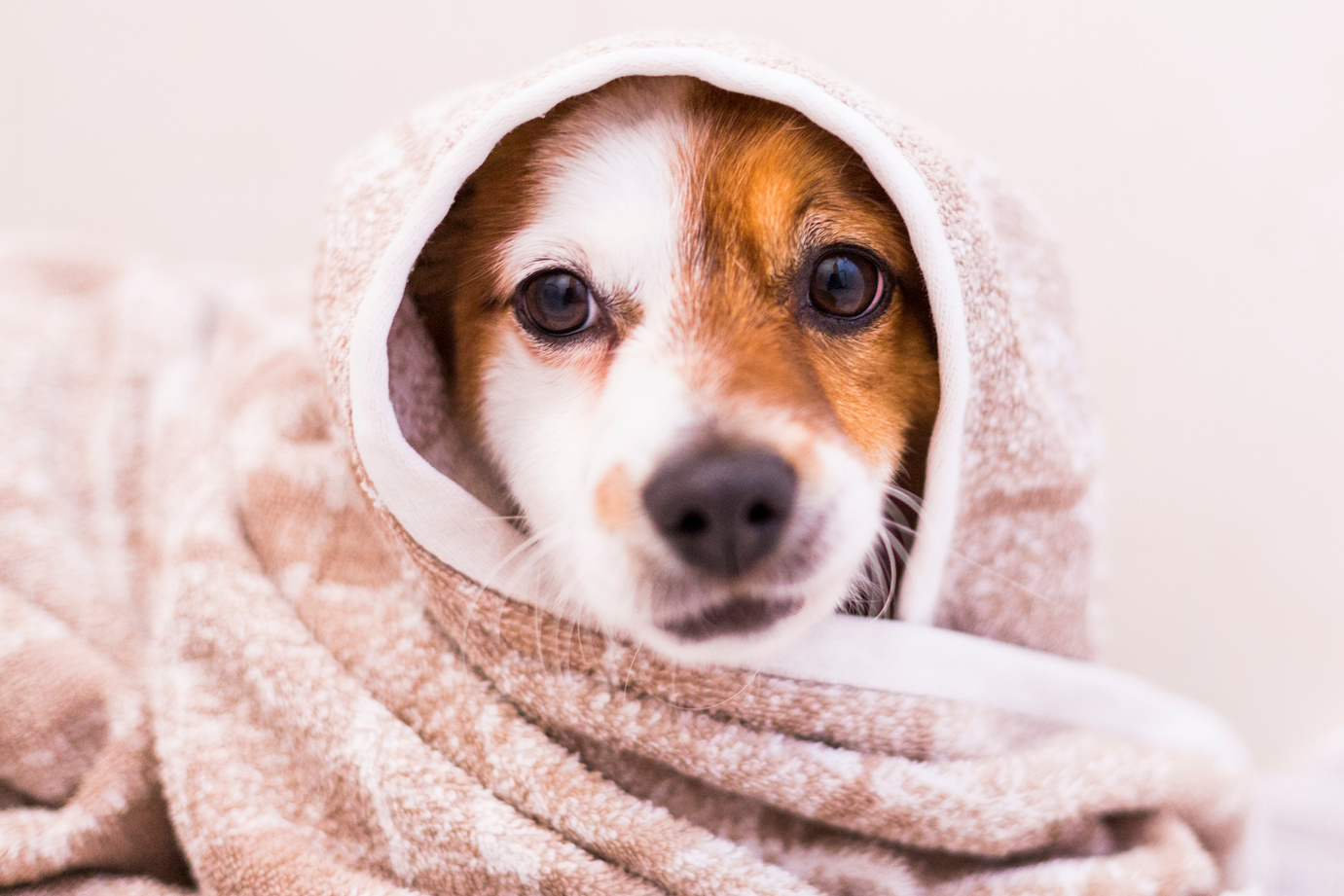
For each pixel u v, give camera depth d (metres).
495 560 0.76
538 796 0.73
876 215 0.78
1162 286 1.55
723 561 0.66
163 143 1.80
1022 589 0.89
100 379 1.17
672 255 0.76
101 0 1.71
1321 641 1.57
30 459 1.06
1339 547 1.54
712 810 0.78
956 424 0.73
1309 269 1.49
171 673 0.84
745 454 0.65
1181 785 0.86
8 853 0.79
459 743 0.76
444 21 1.71
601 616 0.72
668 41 0.74
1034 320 0.92
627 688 0.76
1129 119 1.52
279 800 0.76
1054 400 0.93
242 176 1.82
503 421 0.84
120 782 0.85
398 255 0.70
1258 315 1.52
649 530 0.66
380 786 0.73
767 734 0.76
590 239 0.76
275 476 0.93
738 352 0.72
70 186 1.82
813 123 0.77
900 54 1.58
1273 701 1.59
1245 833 0.93
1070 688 0.90
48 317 1.23
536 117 0.72
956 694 0.81
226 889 0.72
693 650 0.71
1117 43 1.49
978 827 0.77
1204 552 1.60
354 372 0.71
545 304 0.80
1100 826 0.86
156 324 1.20
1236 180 1.49
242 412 1.02
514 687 0.76
